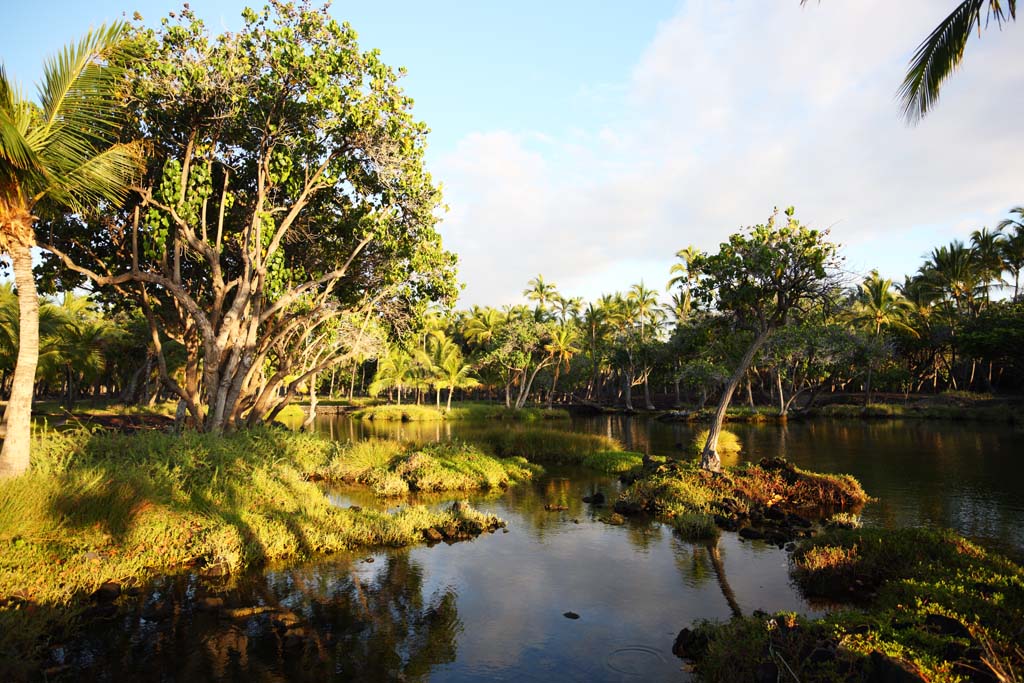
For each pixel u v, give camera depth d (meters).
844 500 14.34
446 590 8.30
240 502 11.31
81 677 5.64
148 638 6.51
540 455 22.72
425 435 33.00
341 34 15.88
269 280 17.52
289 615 7.08
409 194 17.62
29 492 8.73
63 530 8.48
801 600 7.96
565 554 10.17
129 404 42.34
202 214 16.47
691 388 71.50
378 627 7.01
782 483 15.12
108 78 10.72
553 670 6.04
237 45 15.26
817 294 16.59
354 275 21.42
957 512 13.21
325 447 19.17
